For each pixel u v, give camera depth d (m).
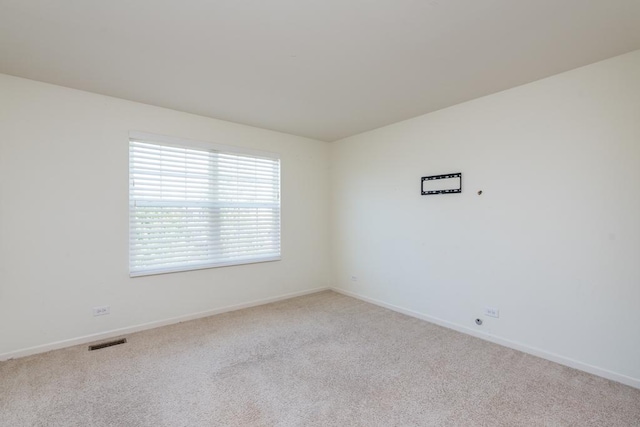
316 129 3.99
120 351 2.58
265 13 1.65
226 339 2.84
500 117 2.73
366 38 1.90
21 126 2.47
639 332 2.05
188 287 3.35
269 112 3.30
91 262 2.78
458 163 3.05
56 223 2.62
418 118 3.44
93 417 1.75
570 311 2.35
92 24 1.74
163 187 3.20
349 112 3.31
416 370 2.29
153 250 3.13
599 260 2.21
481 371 2.27
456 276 3.08
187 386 2.06
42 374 2.20
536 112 2.51
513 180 2.65
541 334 2.49
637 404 1.88
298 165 4.33
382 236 3.88
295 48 2.02
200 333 2.98
